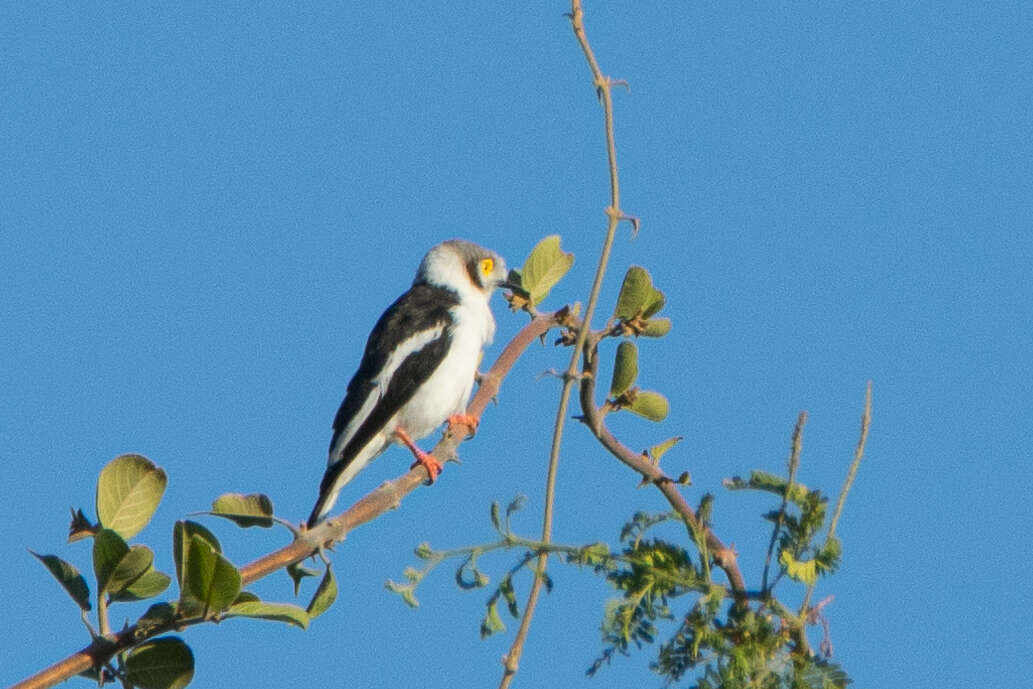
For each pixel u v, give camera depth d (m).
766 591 7.79
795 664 7.58
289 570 7.44
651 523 7.91
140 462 6.82
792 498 7.78
